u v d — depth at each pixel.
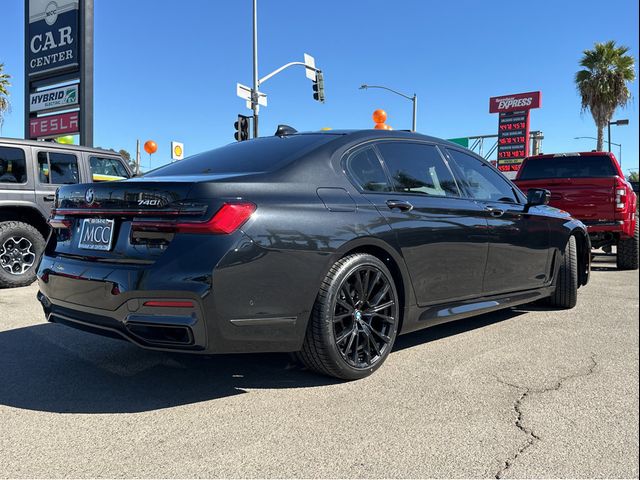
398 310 3.59
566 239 5.32
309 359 3.20
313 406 2.94
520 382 3.31
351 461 2.34
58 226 3.47
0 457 2.38
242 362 3.70
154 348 2.84
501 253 4.39
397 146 3.94
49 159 7.29
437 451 2.43
